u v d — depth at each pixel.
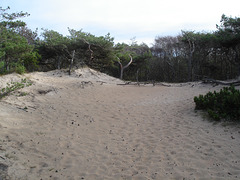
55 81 13.88
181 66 37.12
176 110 9.11
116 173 4.39
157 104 10.41
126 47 43.91
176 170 4.47
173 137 6.29
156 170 4.51
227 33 24.62
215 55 29.92
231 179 4.00
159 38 42.47
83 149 5.47
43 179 3.99
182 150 5.38
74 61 25.55
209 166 4.54
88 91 12.75
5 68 12.55
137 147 5.73
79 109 9.22
